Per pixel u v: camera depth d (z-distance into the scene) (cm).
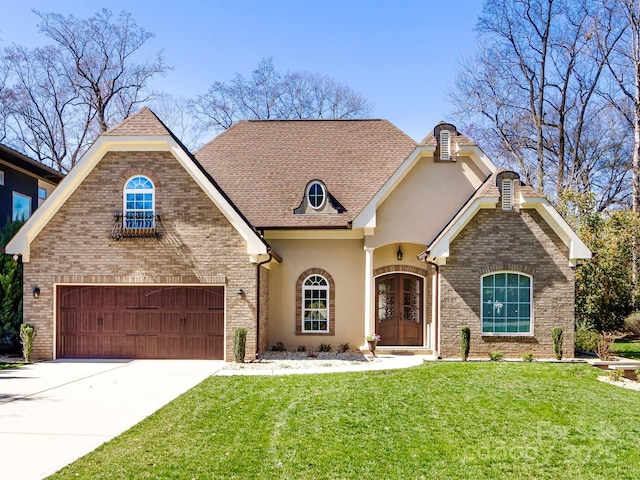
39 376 1409
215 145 2367
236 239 1684
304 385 1259
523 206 1773
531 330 1761
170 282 1681
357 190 2133
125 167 1703
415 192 1961
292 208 2062
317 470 711
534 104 3431
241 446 805
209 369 1523
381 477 691
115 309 1728
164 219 1689
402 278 2081
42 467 717
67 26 3612
